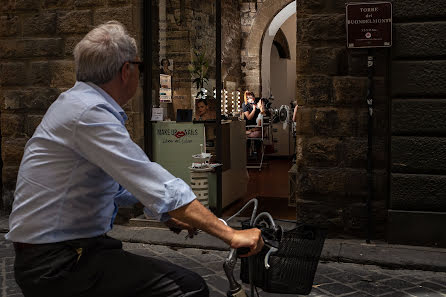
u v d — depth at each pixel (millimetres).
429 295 3969
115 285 1816
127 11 6027
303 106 5426
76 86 1913
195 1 12812
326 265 4719
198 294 1883
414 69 4977
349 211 5359
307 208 5484
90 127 1750
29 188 1800
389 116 5156
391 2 4988
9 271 4551
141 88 6352
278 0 15078
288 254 2209
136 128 6246
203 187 6090
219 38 6207
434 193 4988
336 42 5289
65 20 6258
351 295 3959
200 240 5383
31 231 1787
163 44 12641
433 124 4957
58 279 1775
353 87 5270
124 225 6094
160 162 6500
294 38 18172
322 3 5281
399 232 5094
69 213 1798
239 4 15438
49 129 1807
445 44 4910
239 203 7441
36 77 6430
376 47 5102
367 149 5262
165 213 1784
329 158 5367
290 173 7090
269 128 14328
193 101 12586
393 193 5086
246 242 1854
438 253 4828
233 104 14656
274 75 17594
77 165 1789
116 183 1961
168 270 1893
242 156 7793
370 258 4719
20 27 6449
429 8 4926
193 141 6406
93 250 1846
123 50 1921
